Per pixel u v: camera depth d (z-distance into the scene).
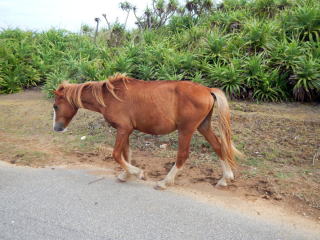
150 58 8.57
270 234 2.87
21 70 10.48
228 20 9.61
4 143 5.61
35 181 3.99
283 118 6.06
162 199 3.54
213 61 8.08
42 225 2.96
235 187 3.87
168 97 3.64
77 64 8.73
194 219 3.11
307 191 3.65
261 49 7.97
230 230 2.92
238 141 5.27
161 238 2.77
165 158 4.88
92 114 7.16
